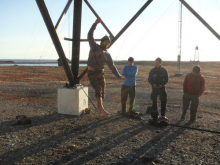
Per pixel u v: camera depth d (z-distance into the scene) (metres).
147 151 3.91
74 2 5.84
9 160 3.52
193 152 3.89
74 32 6.17
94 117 6.20
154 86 6.09
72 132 4.87
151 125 5.55
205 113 7.04
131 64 6.39
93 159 3.57
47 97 9.63
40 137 4.54
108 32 7.35
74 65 6.49
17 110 6.97
